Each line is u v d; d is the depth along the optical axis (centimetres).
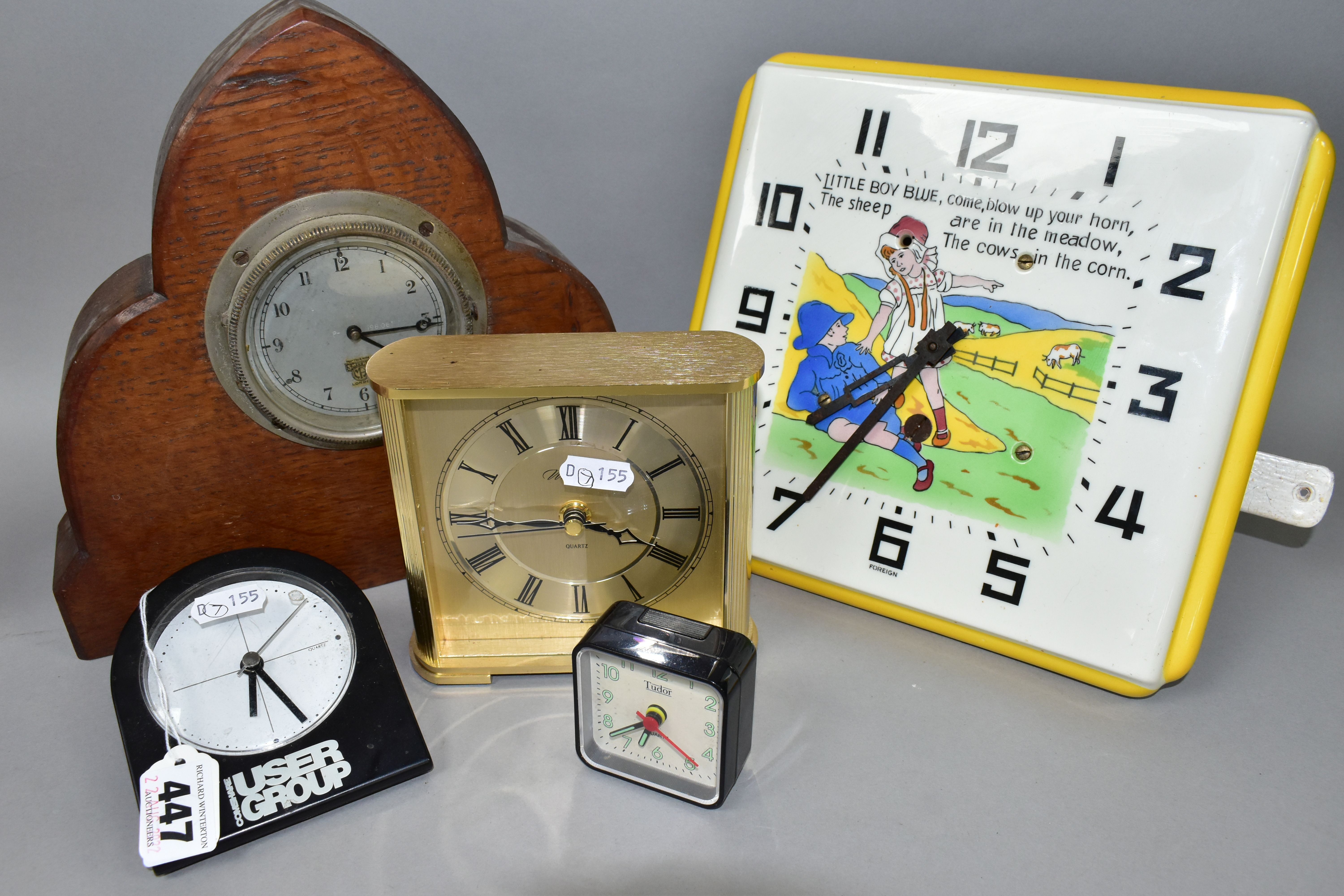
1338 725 46
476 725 47
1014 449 47
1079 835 42
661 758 43
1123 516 45
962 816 43
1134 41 54
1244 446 44
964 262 47
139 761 42
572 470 44
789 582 54
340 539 53
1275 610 52
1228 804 43
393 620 52
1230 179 43
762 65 51
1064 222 45
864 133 49
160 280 45
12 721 46
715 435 44
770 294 51
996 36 56
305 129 44
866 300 49
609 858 41
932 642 51
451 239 48
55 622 51
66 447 46
